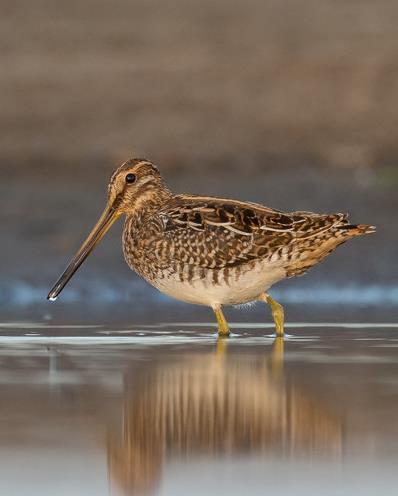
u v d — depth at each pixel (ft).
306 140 86.58
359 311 55.77
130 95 92.53
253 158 84.28
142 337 45.32
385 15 103.24
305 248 45.29
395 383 34.78
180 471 25.73
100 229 49.14
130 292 63.26
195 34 100.83
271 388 34.06
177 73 95.25
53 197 74.64
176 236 46.34
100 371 37.01
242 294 46.26
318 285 63.93
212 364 38.32
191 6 105.09
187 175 81.20
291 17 103.24
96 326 49.16
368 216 71.15
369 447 27.35
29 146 85.92
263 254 45.34
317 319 51.90
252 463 26.30
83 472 25.43
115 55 98.07
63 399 32.65
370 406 31.55
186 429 29.22
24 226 69.97
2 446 27.35
